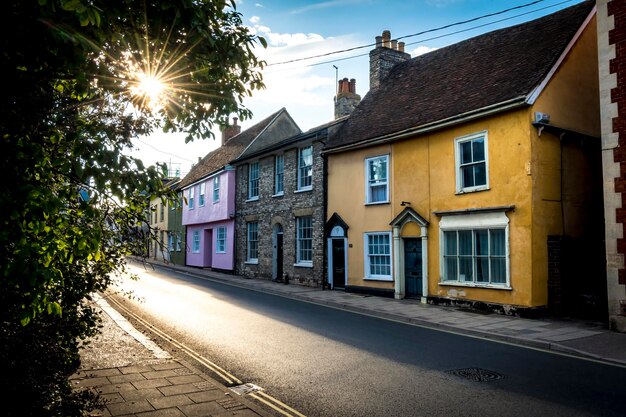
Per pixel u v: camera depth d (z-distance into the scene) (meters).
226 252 28.52
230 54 4.80
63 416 4.46
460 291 14.50
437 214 15.23
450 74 17.72
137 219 5.28
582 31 14.45
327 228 19.86
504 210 13.28
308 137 20.72
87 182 4.03
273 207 23.88
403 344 9.53
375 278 17.50
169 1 3.92
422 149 16.05
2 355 4.44
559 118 13.59
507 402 6.09
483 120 14.11
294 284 21.70
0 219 3.13
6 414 4.10
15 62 3.27
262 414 5.44
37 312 4.03
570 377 7.20
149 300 15.75
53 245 3.59
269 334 10.41
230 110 5.05
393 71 21.67
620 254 10.59
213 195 30.59
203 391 6.23
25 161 3.29
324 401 6.18
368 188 18.16
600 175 14.69
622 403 6.03
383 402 6.13
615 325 10.57
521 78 13.84
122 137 4.61
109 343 8.92
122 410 5.47
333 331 10.84
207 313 13.20
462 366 7.85
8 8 2.97
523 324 11.51
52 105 3.82
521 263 12.88
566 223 13.52
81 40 3.15
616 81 10.82
